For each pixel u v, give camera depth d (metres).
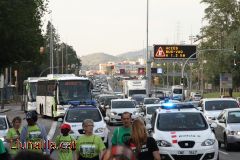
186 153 27.72
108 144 41.81
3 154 16.23
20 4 73.19
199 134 28.45
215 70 162.25
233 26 175.12
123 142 17.91
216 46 174.50
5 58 77.06
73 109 41.72
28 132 22.11
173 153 27.72
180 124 29.61
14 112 123.38
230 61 155.25
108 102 81.31
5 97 182.75
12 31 72.44
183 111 30.61
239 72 156.38
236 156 37.28
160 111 30.84
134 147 16.11
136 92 126.88
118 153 7.02
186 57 141.62
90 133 19.42
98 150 19.28
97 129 39.53
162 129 29.23
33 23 80.38
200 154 27.88
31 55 79.00
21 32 73.69
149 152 16.17
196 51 139.38
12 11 71.44
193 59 142.12
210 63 167.25
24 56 78.19
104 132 39.78
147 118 53.50
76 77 79.75
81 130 39.12
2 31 71.44
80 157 19.39
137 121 16.34
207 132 28.81
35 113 22.34
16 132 23.95
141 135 16.06
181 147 27.83
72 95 77.12
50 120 85.31
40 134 22.17
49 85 85.75
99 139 19.41
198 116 30.17
